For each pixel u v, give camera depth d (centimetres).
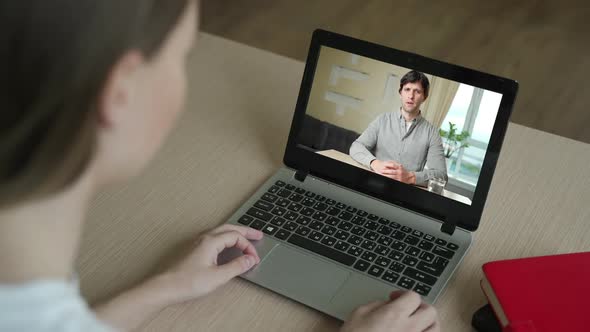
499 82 92
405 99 98
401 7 338
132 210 98
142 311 78
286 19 324
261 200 101
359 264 91
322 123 104
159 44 41
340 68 102
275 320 82
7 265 44
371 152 101
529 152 116
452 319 84
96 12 36
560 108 276
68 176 40
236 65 133
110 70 38
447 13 335
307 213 99
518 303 80
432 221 99
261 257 91
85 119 38
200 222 97
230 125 117
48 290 43
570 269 85
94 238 92
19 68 36
